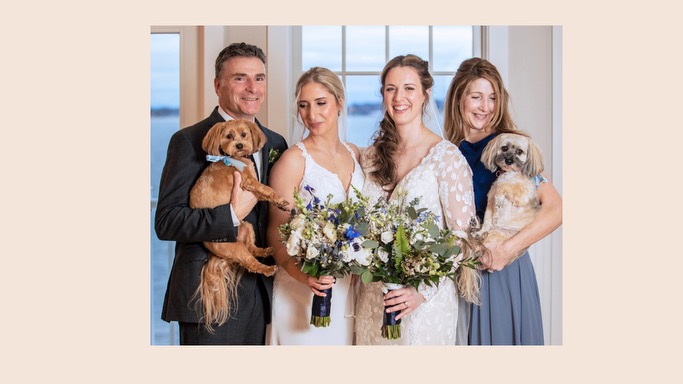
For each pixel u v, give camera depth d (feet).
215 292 9.64
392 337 9.32
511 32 13.15
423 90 10.11
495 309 10.44
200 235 9.36
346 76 13.61
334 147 10.10
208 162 9.85
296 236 9.05
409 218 9.13
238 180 9.41
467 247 9.83
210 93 12.98
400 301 9.30
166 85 13.47
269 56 12.95
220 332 9.75
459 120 11.14
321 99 9.84
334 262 8.98
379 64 13.61
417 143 10.05
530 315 10.61
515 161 10.38
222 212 9.31
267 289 10.09
